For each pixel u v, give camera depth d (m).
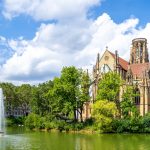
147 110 158.88
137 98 160.12
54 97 140.00
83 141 88.25
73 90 137.12
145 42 192.50
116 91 136.50
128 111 137.12
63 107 138.00
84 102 144.12
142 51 191.25
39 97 191.62
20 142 81.50
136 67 176.12
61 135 110.38
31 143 79.56
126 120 128.88
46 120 144.88
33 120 144.62
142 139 96.56
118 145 79.19
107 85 136.25
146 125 126.81
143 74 162.38
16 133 117.12
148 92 161.00
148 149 72.12
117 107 140.00
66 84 136.88
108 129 125.38
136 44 191.75
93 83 165.12
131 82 160.88
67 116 154.00
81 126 132.12
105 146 76.62
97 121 125.50
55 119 148.75
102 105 125.62
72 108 135.50
